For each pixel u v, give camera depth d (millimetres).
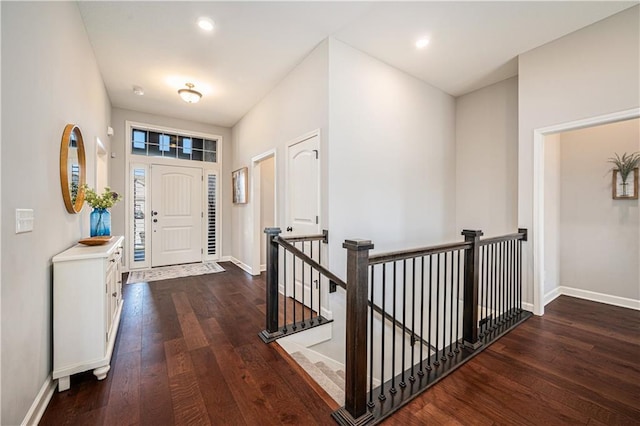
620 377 1844
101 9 2426
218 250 5625
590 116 2633
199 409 1527
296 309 3107
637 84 2396
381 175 3244
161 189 5070
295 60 3230
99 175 3811
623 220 3180
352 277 1511
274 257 2371
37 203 1533
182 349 2170
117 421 1435
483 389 1725
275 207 3805
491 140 3850
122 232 4691
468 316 2248
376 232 3203
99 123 3416
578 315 2908
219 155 5629
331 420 1467
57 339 1650
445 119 4055
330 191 2793
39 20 1592
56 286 1665
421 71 3482
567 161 3564
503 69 3436
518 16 2506
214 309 3014
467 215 4102
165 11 2453
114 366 1928
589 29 2637
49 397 1583
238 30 2717
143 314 2867
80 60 2477
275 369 1911
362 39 2846
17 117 1328
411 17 2529
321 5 2395
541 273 2941
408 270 3594
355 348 1478
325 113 2824
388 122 3312
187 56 3162
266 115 4121
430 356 2107
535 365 1984
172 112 4879
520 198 3098
